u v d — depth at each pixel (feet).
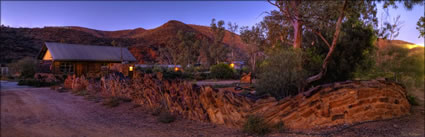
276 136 15.55
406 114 21.06
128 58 90.17
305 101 17.54
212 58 181.98
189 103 22.25
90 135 17.10
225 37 175.73
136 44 284.41
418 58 35.09
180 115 23.12
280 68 25.76
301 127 17.10
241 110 18.04
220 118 19.51
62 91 48.39
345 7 28.66
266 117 17.40
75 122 21.47
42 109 28.04
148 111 26.03
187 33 222.69
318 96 17.75
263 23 39.40
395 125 17.15
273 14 33.68
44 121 21.86
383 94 19.90
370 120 18.42
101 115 24.68
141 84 30.40
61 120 22.34
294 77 24.98
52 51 75.97
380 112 19.33
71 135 17.13
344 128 16.47
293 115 17.37
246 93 30.25
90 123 21.02
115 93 37.45
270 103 17.70
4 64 119.44
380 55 39.40
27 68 93.71
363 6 31.58
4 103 31.63
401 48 36.52
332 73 36.04
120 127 19.51
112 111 26.73
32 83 62.49
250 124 16.71
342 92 18.25
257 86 26.96
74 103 32.50
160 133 17.44
